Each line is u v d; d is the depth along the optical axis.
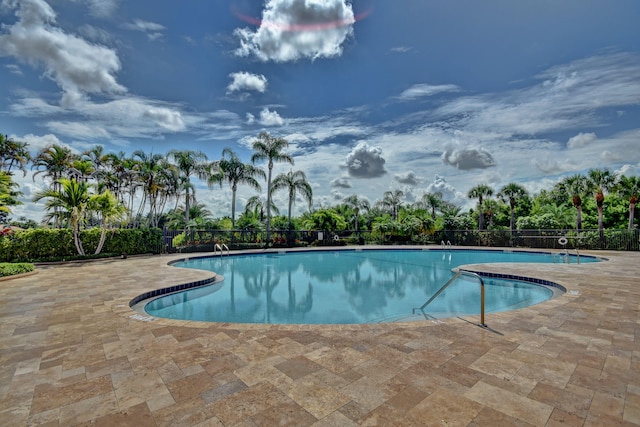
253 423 2.18
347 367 3.08
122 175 23.89
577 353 3.41
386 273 11.93
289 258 16.39
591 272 9.32
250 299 7.81
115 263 12.09
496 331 4.14
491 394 2.56
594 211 27.33
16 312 5.20
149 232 15.73
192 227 21.08
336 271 12.39
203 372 2.99
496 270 9.88
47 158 21.22
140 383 2.78
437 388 2.67
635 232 17.14
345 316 6.46
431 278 10.87
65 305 5.67
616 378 2.83
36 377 2.90
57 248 12.98
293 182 23.59
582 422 2.18
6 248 11.83
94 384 2.77
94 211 13.53
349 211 30.80
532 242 20.12
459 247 20.25
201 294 8.22
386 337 3.94
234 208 24.75
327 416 2.26
